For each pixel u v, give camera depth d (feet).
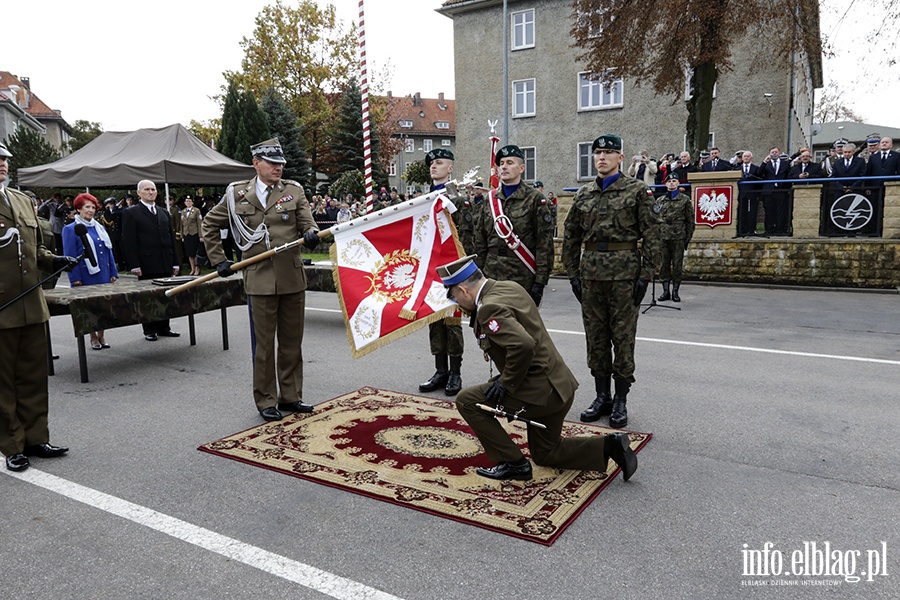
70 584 9.32
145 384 20.02
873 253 36.99
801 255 38.88
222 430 15.69
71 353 24.71
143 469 13.37
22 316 13.35
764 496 11.73
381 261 15.89
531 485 12.16
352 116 123.95
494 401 11.63
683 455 13.69
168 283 22.66
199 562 9.83
